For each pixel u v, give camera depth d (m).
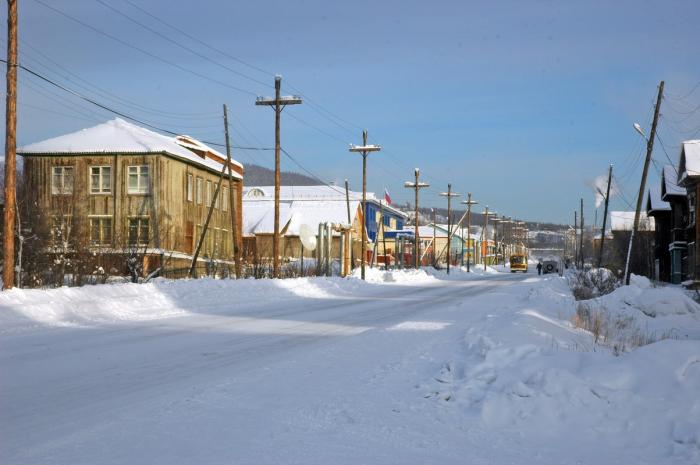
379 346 12.66
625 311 19.86
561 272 82.69
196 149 53.00
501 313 18.59
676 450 6.10
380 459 5.72
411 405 7.63
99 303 19.53
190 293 24.94
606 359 8.50
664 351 8.07
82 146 44.12
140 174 43.91
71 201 39.03
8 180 19.00
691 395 7.10
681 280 55.06
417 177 71.00
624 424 6.75
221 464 5.44
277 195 37.47
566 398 7.22
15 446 5.92
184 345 12.77
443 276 68.25
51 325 15.69
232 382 8.94
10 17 19.03
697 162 46.53
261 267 41.66
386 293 34.81
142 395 8.09
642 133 37.00
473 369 8.91
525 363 8.62
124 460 5.52
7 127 19.06
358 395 8.13
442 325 16.67
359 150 52.47
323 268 49.41
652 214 64.50
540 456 6.00
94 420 6.86
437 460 5.77
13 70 19.11
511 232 174.75
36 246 30.67
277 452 5.81
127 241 39.53
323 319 18.80
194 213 48.56
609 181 57.22
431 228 138.88
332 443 6.15
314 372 9.75
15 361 10.59
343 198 94.75
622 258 72.88
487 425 6.93
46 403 7.65
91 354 11.42
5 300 16.95
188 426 6.64
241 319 18.48
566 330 13.91
